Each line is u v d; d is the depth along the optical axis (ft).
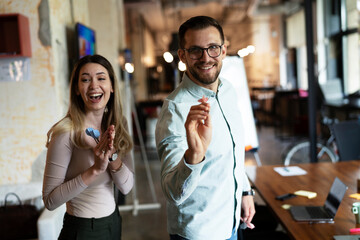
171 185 3.98
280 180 9.11
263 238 7.72
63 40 10.98
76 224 5.48
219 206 4.83
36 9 9.82
